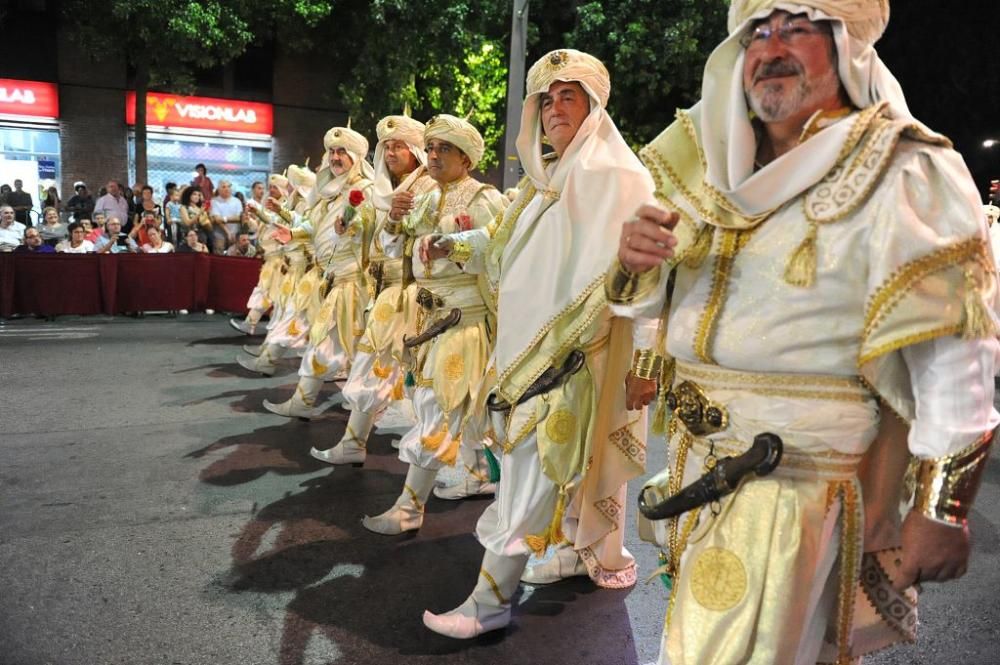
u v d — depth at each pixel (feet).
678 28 46.37
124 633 8.76
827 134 4.56
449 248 9.36
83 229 33.50
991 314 4.28
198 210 36.40
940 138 4.43
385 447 15.74
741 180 4.93
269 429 16.69
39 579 9.89
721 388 5.02
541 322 8.09
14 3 48.96
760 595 4.66
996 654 8.92
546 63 8.15
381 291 13.83
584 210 7.97
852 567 4.85
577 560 10.42
